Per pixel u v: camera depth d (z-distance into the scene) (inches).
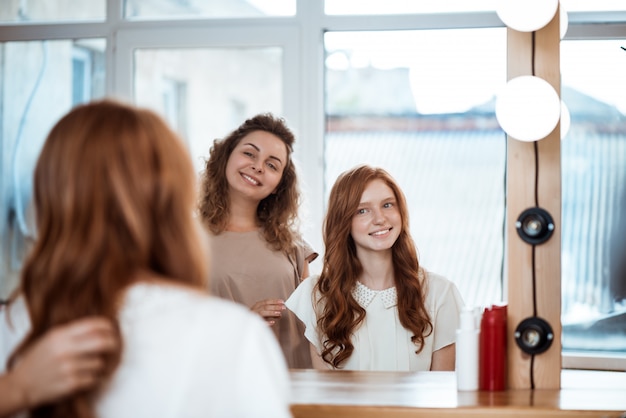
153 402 34.4
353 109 131.5
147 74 130.4
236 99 128.7
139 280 35.7
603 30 123.3
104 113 36.2
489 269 130.6
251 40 127.3
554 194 70.6
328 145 131.6
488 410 60.9
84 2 132.1
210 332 35.5
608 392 68.2
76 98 132.2
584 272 125.6
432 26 125.9
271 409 35.3
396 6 126.8
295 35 126.8
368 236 80.7
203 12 129.5
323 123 127.7
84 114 36.1
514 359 70.3
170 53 129.9
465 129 131.0
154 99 130.1
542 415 60.9
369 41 129.7
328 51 130.1
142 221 35.3
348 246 82.7
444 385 70.1
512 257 70.9
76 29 131.2
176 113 130.0
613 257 125.0
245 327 36.4
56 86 132.7
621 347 124.5
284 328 95.7
